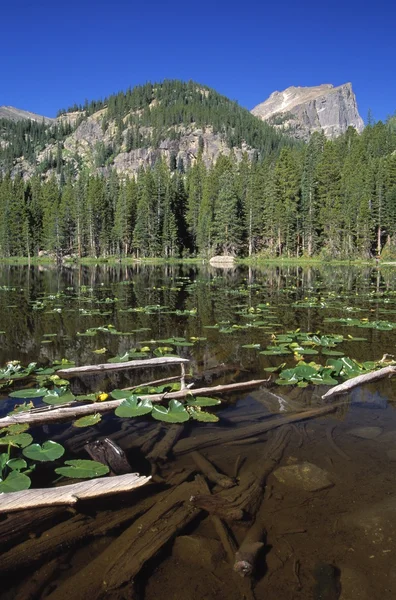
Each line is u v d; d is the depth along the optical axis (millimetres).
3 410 4305
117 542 2266
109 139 173875
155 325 9383
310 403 4500
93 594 1938
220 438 3598
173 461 3203
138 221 61062
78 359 6375
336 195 53094
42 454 3100
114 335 8273
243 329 8891
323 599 1915
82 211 67688
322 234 53438
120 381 5340
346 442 3520
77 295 16188
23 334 8320
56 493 2598
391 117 113750
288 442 3512
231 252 57312
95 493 2621
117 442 3549
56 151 178500
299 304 12719
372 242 51500
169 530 2354
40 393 4602
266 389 4992
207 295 16141
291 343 7180
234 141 155875
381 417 4086
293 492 2756
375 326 8812
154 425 3947
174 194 68188
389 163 51438
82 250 69812
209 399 4398
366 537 2316
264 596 1930
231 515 2475
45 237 69375
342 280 24641
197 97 190250
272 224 55344
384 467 3088
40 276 30000
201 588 1980
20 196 75312
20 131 197000
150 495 2723
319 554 2195
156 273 33594
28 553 2191
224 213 55781
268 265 47438
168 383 5145
